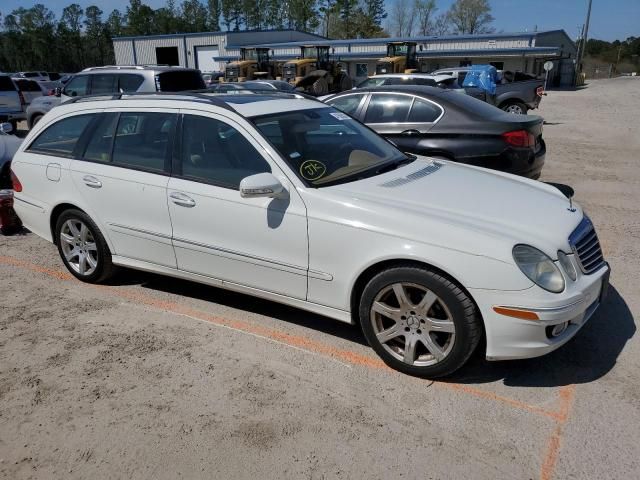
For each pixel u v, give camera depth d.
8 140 7.61
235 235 3.93
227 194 3.92
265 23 95.00
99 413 3.22
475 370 3.57
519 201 3.72
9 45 88.31
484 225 3.27
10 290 4.96
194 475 2.75
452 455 2.84
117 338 4.06
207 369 3.64
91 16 93.31
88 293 4.88
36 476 2.77
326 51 31.73
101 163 4.65
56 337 4.09
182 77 11.23
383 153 4.48
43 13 89.31
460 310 3.19
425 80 14.76
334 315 3.71
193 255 4.21
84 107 4.91
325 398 3.32
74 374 3.61
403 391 3.37
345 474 2.73
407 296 3.39
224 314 4.42
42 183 5.03
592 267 3.46
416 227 3.29
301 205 3.63
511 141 6.59
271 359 3.75
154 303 4.64
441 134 6.84
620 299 4.57
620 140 14.23
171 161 4.25
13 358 3.82
